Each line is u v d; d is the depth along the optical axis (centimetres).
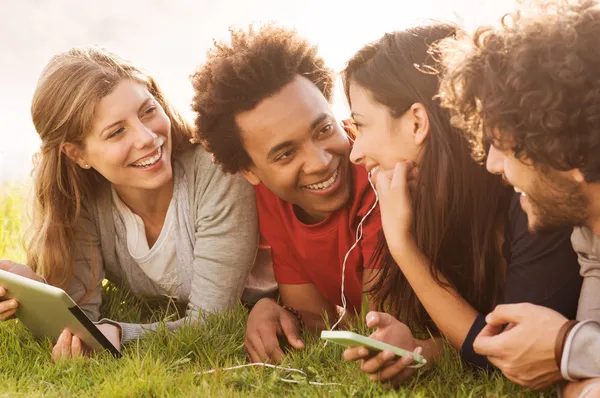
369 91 274
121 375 270
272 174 302
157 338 309
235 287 336
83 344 302
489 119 208
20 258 423
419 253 263
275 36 298
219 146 308
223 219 333
